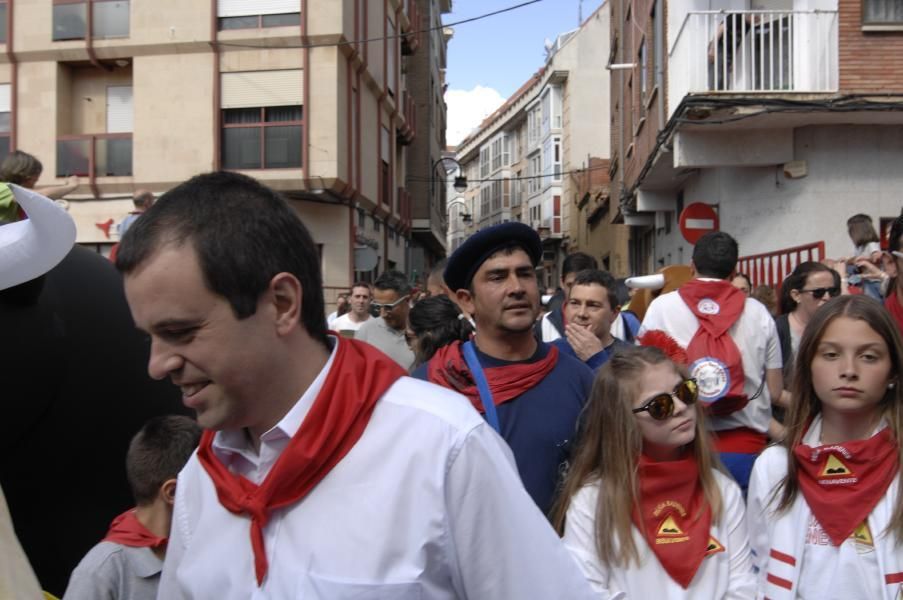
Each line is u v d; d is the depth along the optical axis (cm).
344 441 137
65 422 281
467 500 137
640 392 262
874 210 1077
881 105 995
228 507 145
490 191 6469
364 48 2156
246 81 1955
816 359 252
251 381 136
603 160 3428
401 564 133
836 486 245
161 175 1956
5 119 2002
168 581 162
